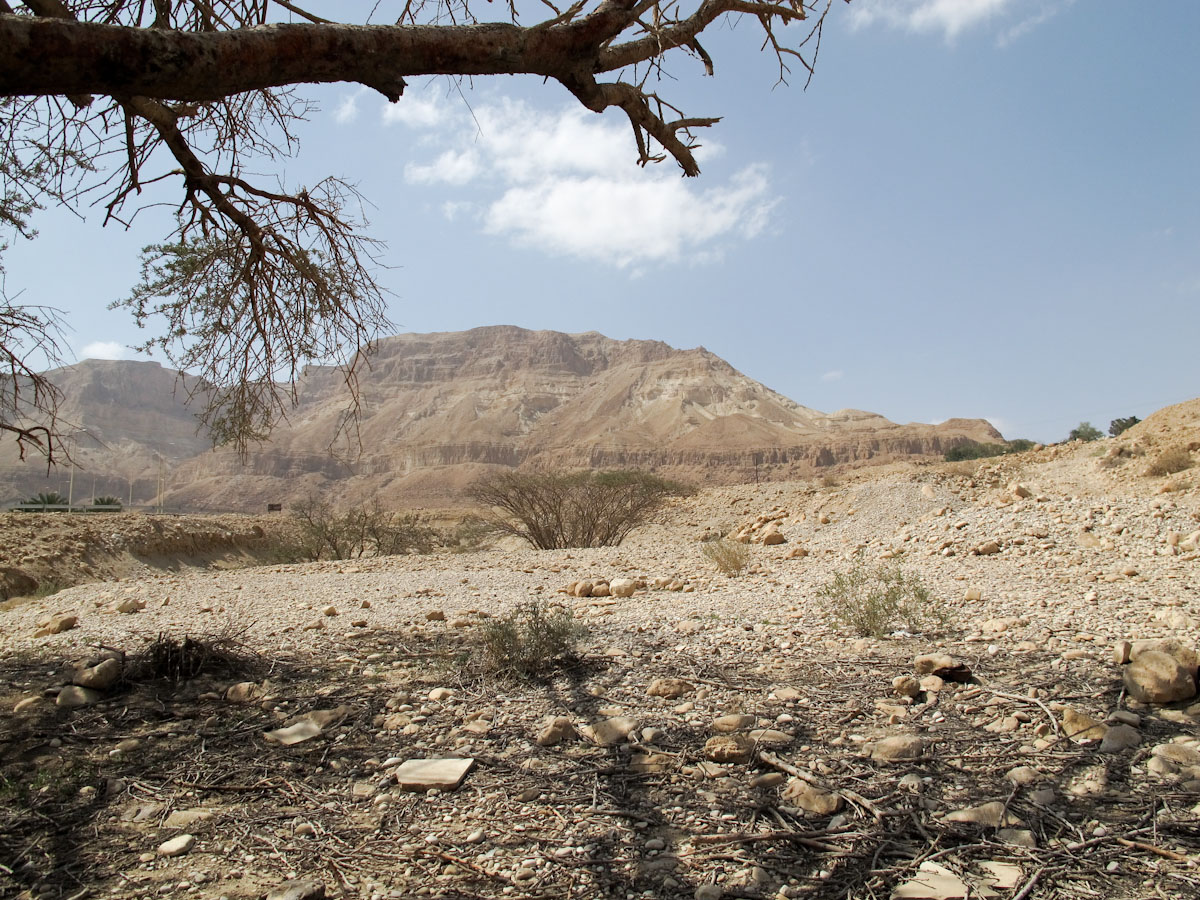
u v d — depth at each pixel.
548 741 3.83
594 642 5.90
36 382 6.31
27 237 5.94
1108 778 3.17
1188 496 14.55
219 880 2.71
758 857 2.71
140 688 4.94
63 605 10.71
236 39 2.73
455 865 2.74
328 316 5.91
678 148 4.69
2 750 3.97
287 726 4.23
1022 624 5.76
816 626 6.23
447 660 5.50
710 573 11.27
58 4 3.71
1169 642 4.26
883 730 3.82
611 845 2.84
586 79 3.72
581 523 21.92
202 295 5.93
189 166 5.18
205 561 27.67
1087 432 63.47
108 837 3.07
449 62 3.20
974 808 2.94
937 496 18.20
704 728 3.94
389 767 3.64
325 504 26.00
